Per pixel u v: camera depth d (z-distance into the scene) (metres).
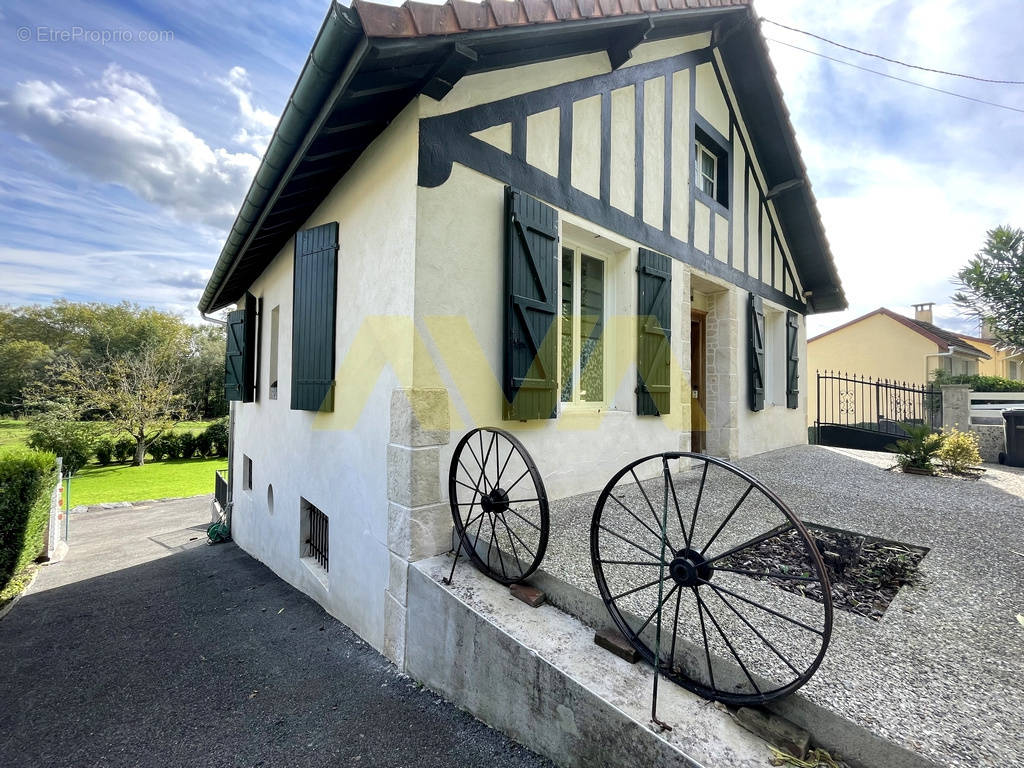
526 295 3.01
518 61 2.96
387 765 1.84
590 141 3.65
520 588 2.20
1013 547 2.54
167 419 17.42
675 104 4.66
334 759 1.91
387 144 2.80
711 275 5.23
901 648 1.58
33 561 5.58
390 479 2.65
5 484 4.44
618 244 3.90
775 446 6.71
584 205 3.58
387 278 2.75
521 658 1.83
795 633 1.66
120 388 16.77
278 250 4.92
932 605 1.88
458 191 2.72
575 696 1.61
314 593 3.74
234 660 2.83
